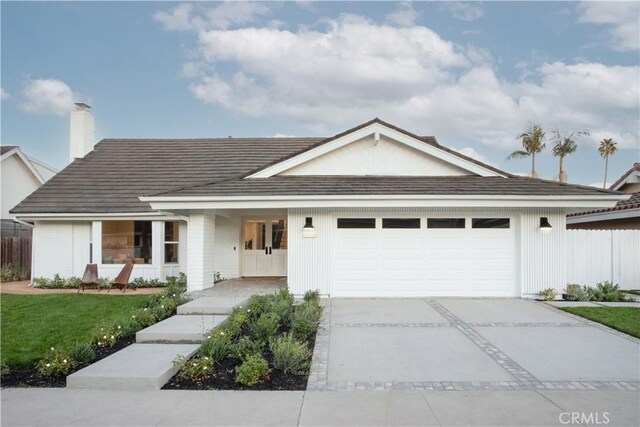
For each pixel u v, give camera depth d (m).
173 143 19.72
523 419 4.58
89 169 17.78
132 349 7.04
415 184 12.21
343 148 13.26
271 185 12.20
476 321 9.27
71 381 5.61
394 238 12.20
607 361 6.62
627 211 15.89
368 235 12.20
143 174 17.25
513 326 8.83
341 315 9.86
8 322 9.17
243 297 11.06
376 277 12.16
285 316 8.95
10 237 18.62
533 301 11.55
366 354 7.00
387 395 5.29
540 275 11.95
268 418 4.62
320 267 12.10
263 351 7.05
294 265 12.11
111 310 10.33
